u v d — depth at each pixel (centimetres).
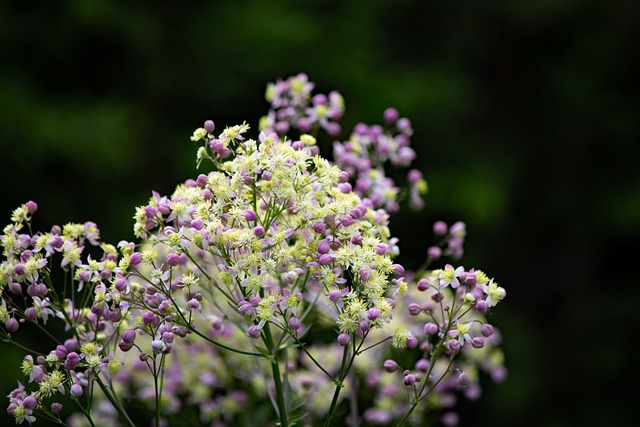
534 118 1116
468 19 1065
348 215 231
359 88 879
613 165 1095
